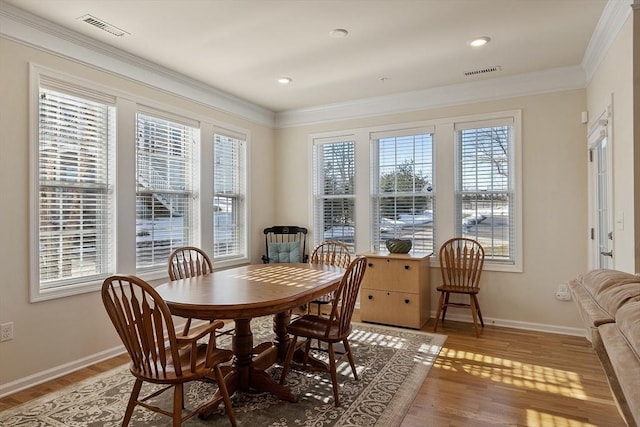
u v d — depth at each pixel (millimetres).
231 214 4688
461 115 4215
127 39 3059
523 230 3938
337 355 3188
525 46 3219
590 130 3516
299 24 2836
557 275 3803
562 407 2334
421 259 3922
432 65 3623
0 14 2512
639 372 845
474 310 3705
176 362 1816
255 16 2713
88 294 3062
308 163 5129
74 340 2957
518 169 3939
